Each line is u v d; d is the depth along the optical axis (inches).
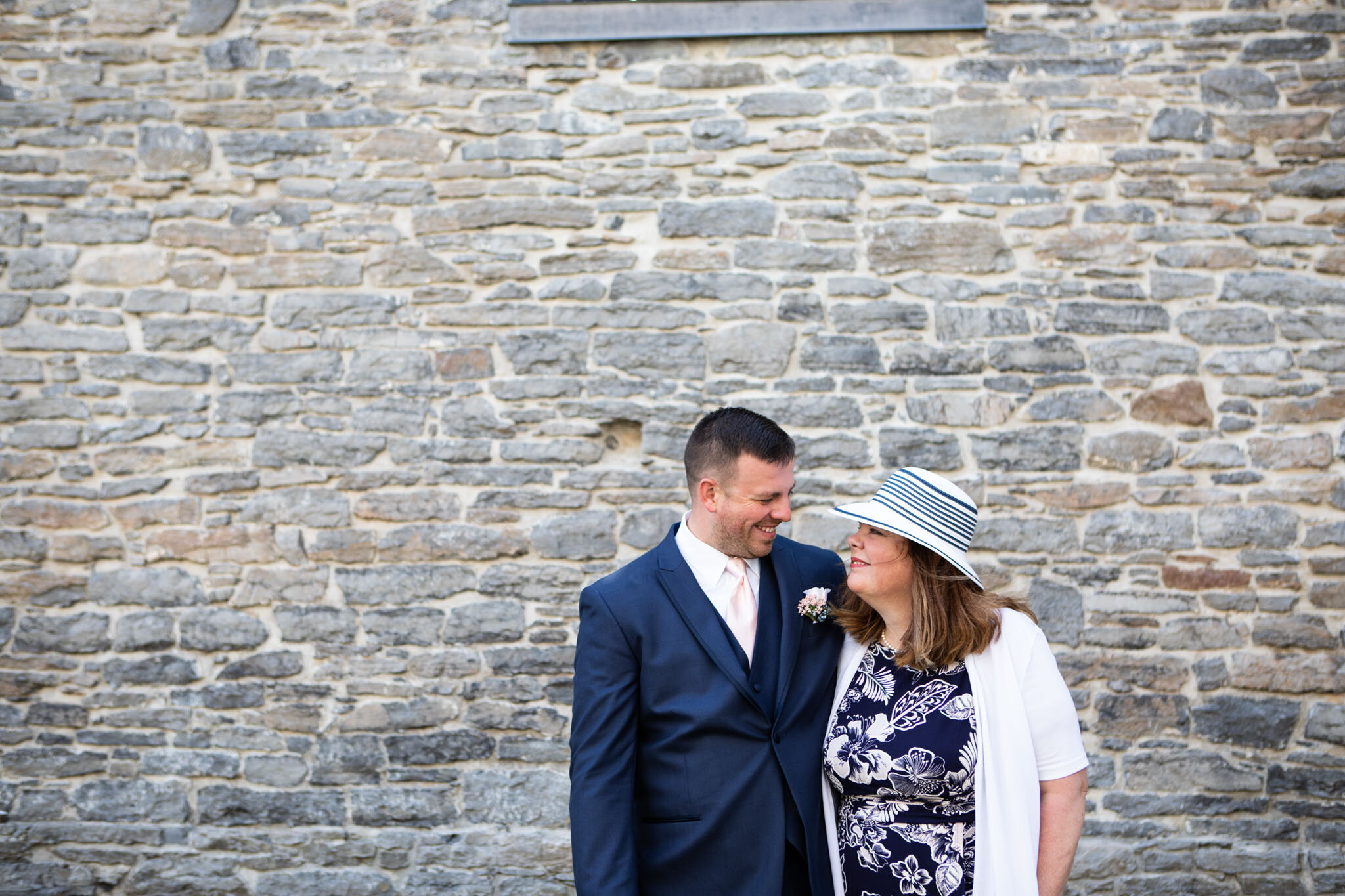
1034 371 127.6
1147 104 129.3
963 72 130.0
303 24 133.0
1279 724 121.7
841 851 73.7
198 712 126.7
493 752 125.6
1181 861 120.5
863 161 130.0
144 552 128.6
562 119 131.7
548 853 123.3
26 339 129.9
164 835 124.8
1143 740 122.9
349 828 124.7
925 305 128.9
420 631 127.3
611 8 131.3
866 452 127.4
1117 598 124.7
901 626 73.5
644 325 129.8
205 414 129.9
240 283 131.0
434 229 131.3
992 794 67.9
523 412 129.5
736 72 131.0
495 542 128.1
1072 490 126.2
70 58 132.0
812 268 129.9
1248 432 125.6
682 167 130.8
